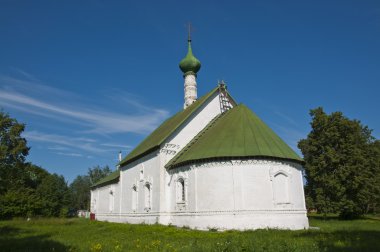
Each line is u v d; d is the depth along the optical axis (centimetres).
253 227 2830
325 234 2288
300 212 3078
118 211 4809
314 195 5006
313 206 4844
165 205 3481
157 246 1769
